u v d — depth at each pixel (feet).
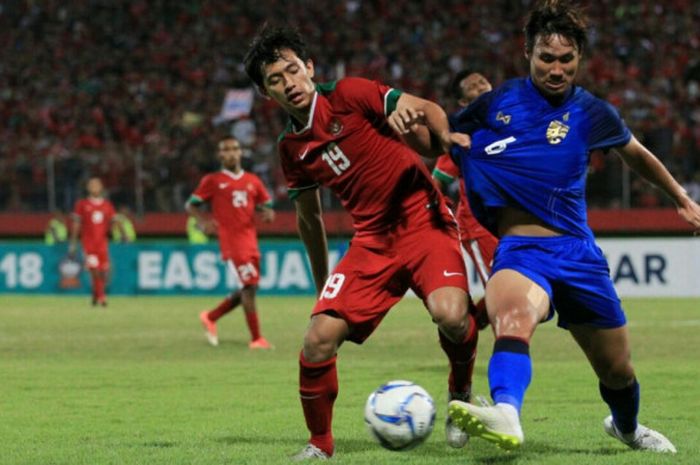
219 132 316.60
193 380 109.09
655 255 227.81
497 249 59.31
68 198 287.28
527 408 86.69
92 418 84.12
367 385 102.83
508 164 58.34
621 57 332.80
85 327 178.60
